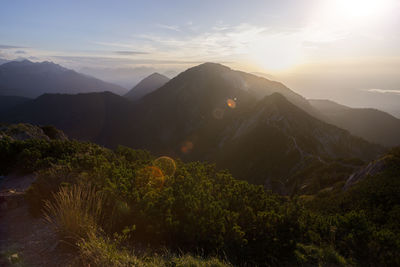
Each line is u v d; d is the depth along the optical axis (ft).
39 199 16.14
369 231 19.69
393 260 16.24
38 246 12.00
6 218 15.51
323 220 22.15
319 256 16.15
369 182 52.01
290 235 17.29
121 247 12.85
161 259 11.97
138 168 26.76
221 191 23.54
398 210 31.40
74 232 11.96
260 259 15.30
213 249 14.66
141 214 14.70
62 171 19.20
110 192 15.74
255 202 22.07
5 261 10.53
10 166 29.30
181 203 17.06
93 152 37.47
